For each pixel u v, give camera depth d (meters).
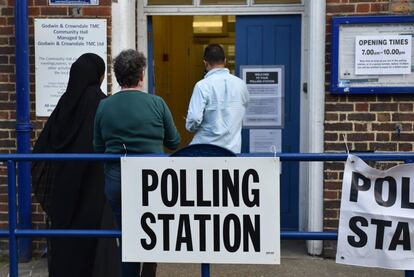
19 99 4.99
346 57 4.89
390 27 4.82
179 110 6.20
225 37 5.90
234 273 4.78
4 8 5.08
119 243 3.57
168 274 4.78
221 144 4.41
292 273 4.77
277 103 5.54
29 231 3.28
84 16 5.03
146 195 3.08
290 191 5.57
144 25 5.58
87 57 4.02
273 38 5.52
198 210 3.05
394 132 4.93
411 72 4.84
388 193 3.03
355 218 3.06
